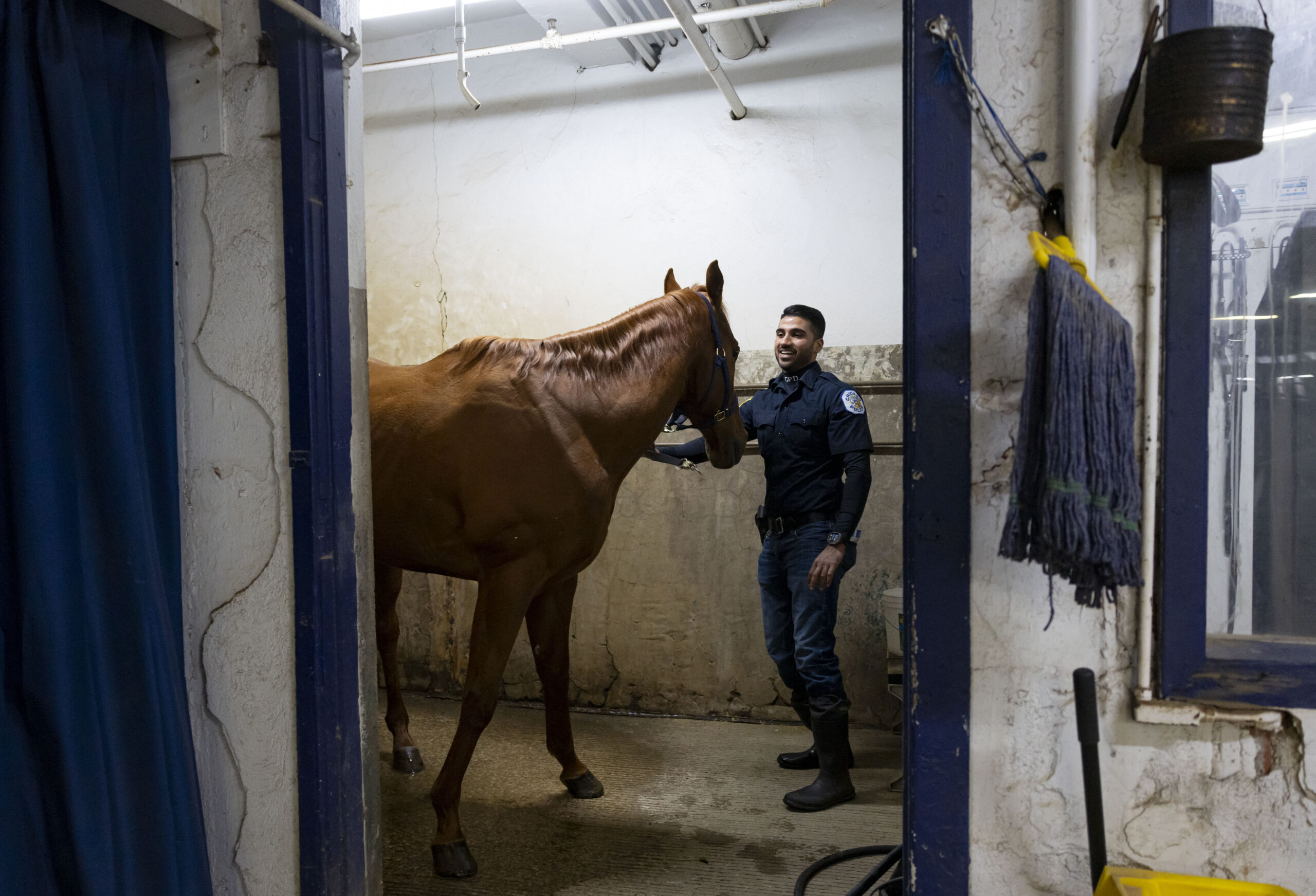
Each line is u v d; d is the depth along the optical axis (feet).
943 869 3.90
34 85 4.17
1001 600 3.84
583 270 11.07
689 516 10.53
